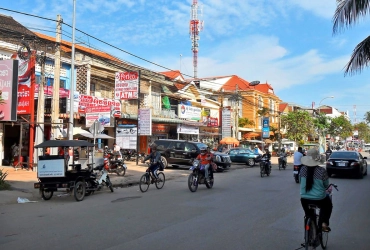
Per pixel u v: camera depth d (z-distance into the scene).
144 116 23.31
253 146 45.97
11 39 20.42
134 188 14.74
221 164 22.67
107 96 26.75
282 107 63.78
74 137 22.92
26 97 18.59
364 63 10.90
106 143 26.94
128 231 7.10
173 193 12.85
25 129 21.61
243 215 8.74
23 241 6.41
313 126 54.47
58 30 17.75
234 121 40.09
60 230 7.21
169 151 23.52
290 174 21.27
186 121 31.75
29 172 17.75
